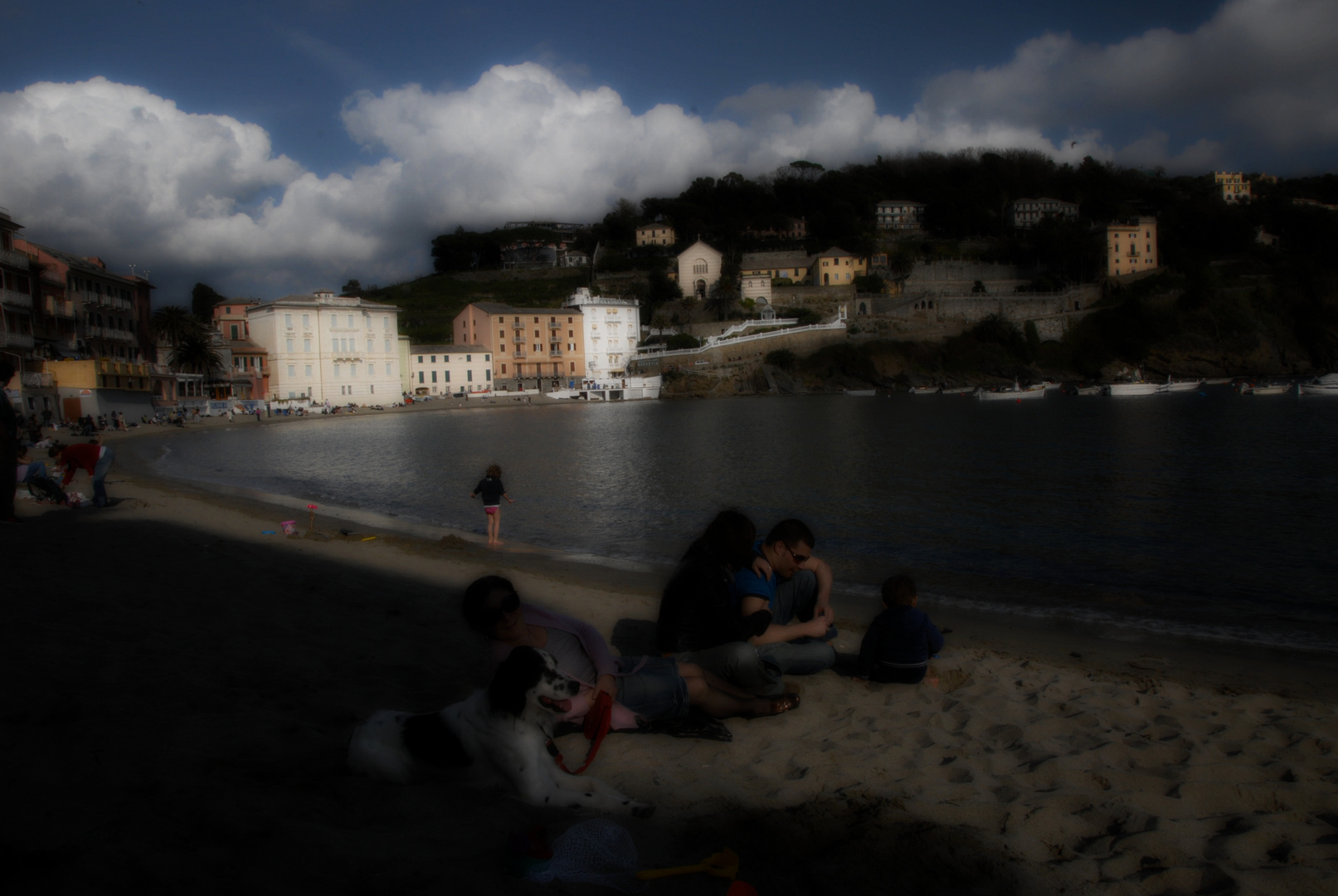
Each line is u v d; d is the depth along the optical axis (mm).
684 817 3871
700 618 5461
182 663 5805
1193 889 3324
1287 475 23781
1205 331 132500
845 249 156875
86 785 3422
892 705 5863
